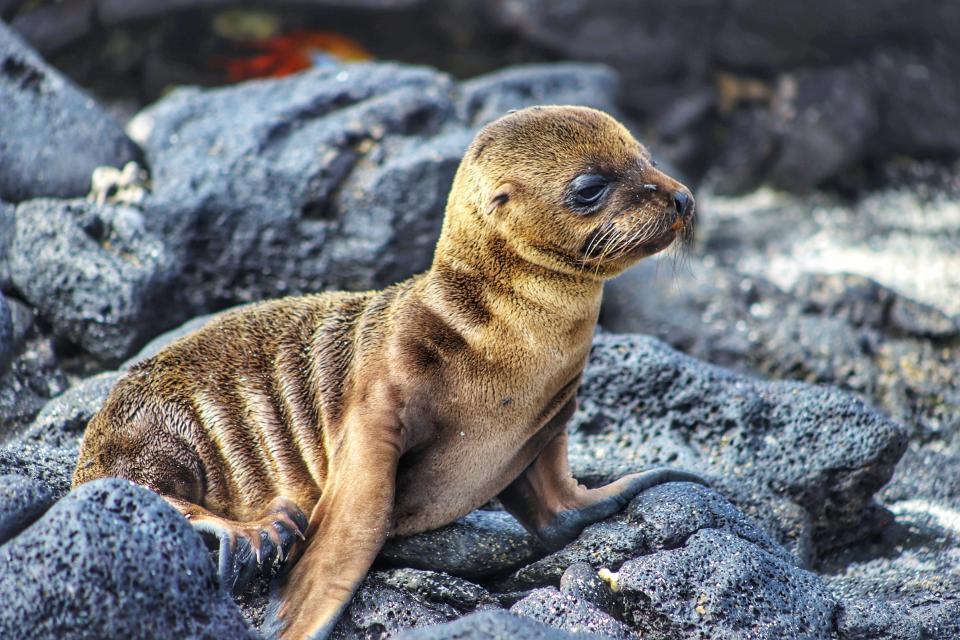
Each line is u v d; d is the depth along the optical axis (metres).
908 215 32.09
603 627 10.52
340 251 18.97
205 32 33.88
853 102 33.97
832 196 33.78
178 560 9.41
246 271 19.03
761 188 34.28
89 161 20.39
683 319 19.62
